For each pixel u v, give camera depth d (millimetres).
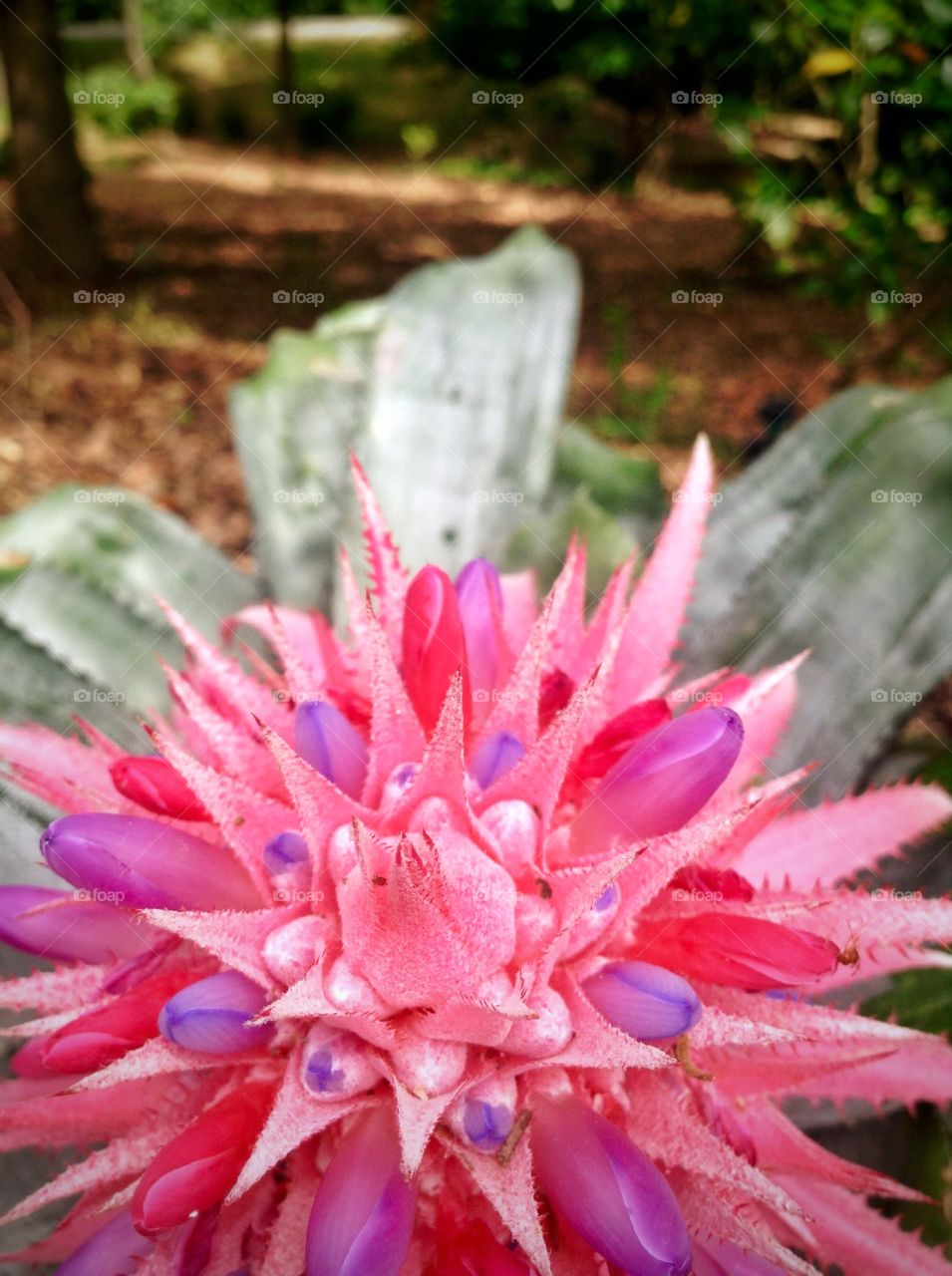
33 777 116
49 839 93
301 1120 85
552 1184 88
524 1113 88
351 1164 86
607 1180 85
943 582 184
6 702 183
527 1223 82
